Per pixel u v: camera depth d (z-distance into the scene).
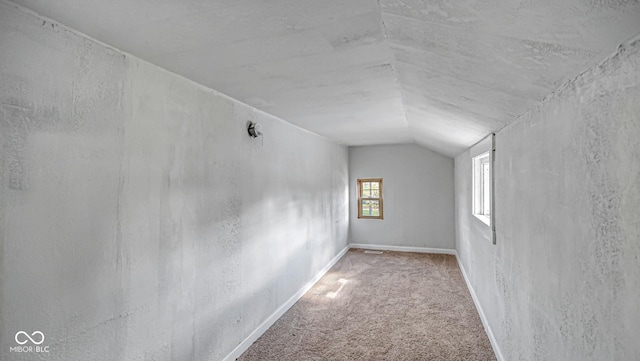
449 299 4.03
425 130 4.22
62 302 1.45
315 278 4.70
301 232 4.19
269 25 1.42
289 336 3.11
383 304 3.89
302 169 4.27
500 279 2.60
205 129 2.39
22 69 1.30
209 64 1.92
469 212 4.38
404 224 6.66
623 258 0.95
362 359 2.72
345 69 2.01
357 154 6.84
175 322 2.10
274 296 3.42
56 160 1.43
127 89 1.77
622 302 0.96
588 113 1.14
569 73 1.19
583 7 0.79
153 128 1.94
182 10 1.29
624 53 0.90
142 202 1.86
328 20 1.37
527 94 1.60
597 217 1.09
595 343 1.13
